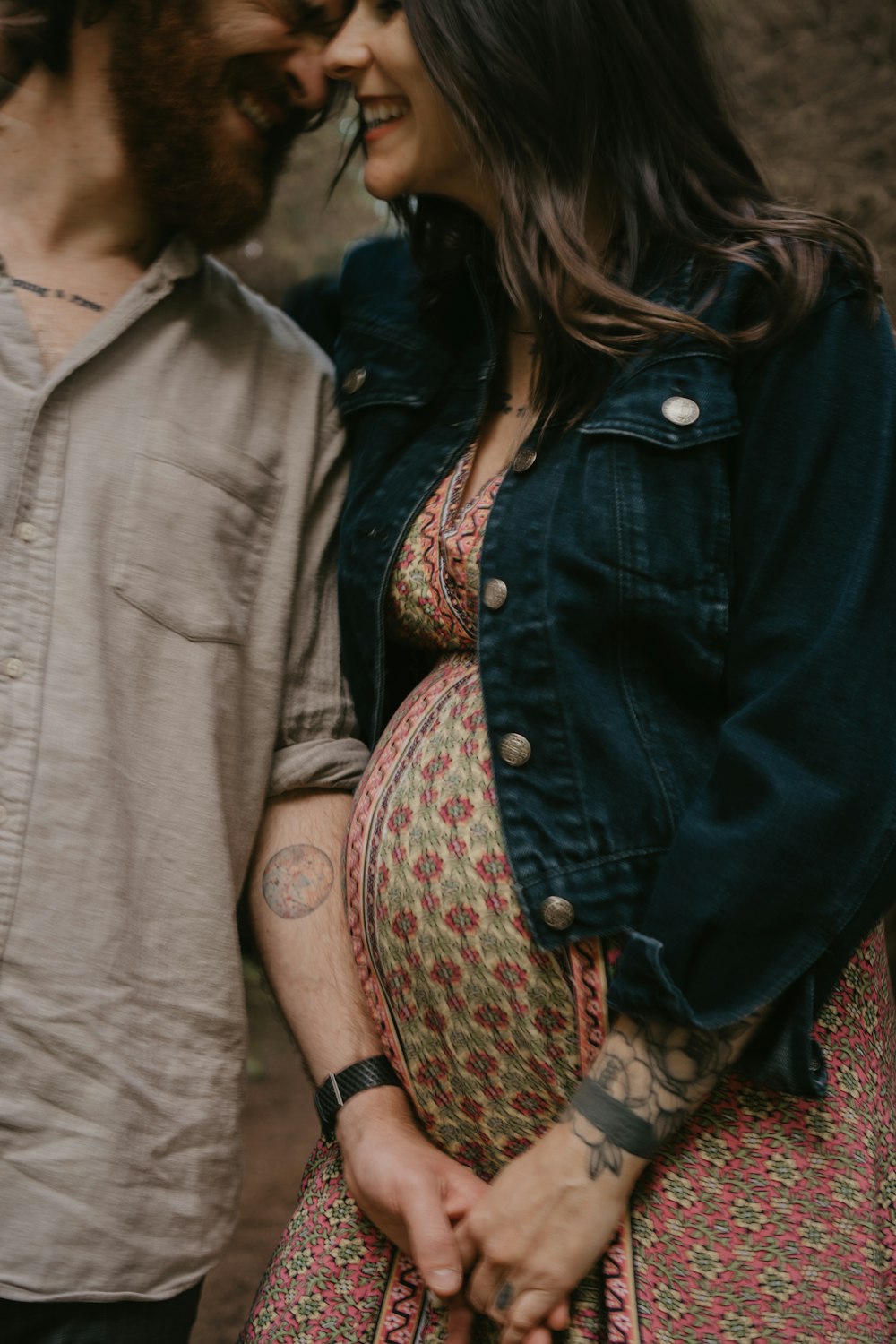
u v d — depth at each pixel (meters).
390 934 1.30
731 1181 1.15
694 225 1.31
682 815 1.19
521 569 1.25
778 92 2.96
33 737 1.28
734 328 1.24
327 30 1.43
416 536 1.39
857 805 1.10
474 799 1.25
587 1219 1.12
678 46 1.38
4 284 1.37
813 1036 1.18
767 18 2.98
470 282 1.52
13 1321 1.26
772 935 1.10
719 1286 1.14
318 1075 1.39
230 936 1.39
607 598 1.21
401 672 1.50
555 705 1.22
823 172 2.89
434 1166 1.26
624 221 1.34
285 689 1.51
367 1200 1.26
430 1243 1.19
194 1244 1.34
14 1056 1.26
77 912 1.29
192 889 1.37
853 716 1.11
